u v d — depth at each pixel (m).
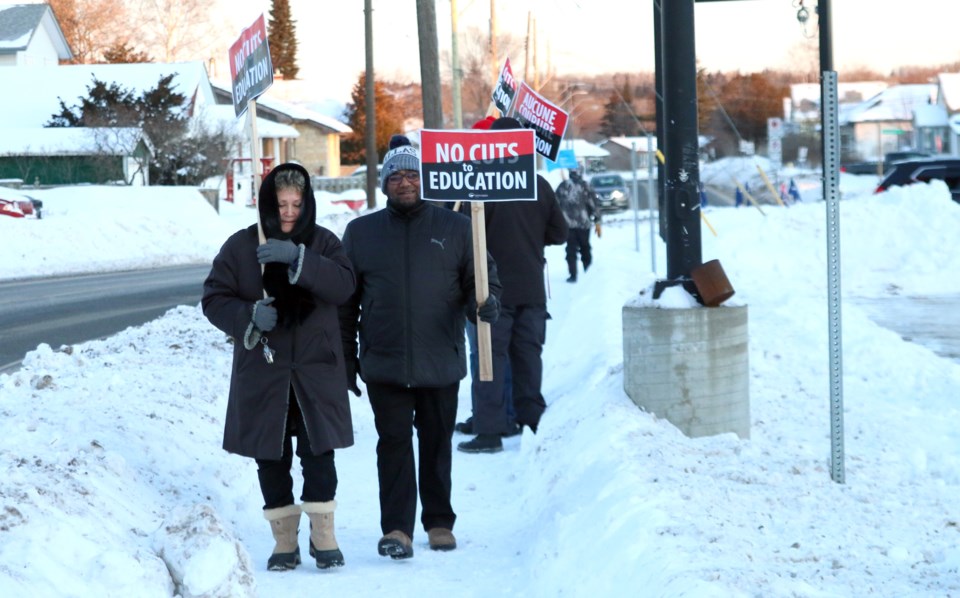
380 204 56.88
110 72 60.56
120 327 16.77
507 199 6.32
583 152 79.75
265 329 5.67
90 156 49.78
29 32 72.69
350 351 6.46
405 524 6.34
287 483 6.07
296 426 6.07
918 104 89.88
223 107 64.00
